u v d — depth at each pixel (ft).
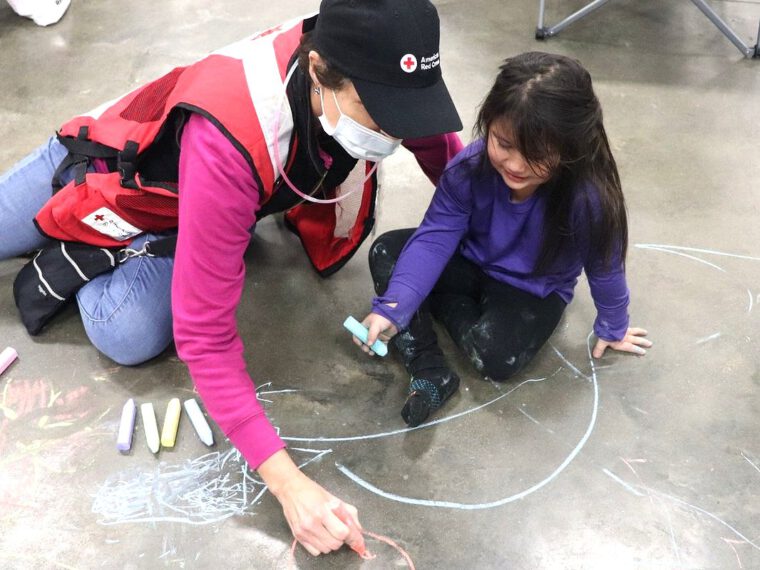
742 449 4.89
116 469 4.80
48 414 5.08
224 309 3.96
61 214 4.87
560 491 4.69
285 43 4.00
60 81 7.89
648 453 4.88
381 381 5.33
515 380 5.31
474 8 9.29
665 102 7.77
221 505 4.63
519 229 4.83
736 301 5.79
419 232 5.10
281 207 4.63
